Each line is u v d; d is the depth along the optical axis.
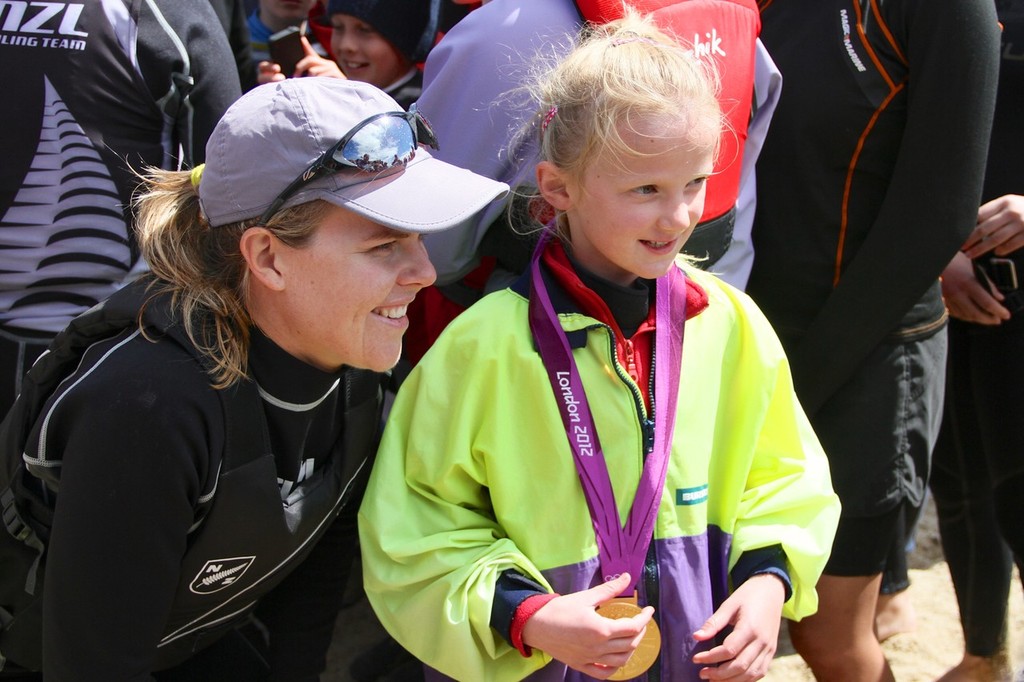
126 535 1.50
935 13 2.11
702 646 1.77
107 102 2.19
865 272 2.26
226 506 1.59
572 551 1.74
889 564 3.04
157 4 2.22
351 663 2.99
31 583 1.68
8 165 2.16
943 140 2.15
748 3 2.16
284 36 3.25
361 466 1.84
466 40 2.08
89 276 2.22
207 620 1.79
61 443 1.54
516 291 1.83
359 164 1.48
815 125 2.30
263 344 1.61
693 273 1.94
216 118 2.38
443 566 1.69
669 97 1.63
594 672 1.66
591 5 1.99
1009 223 2.45
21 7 2.14
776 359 1.88
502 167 2.07
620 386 1.76
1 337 2.21
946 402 2.85
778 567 1.79
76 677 1.55
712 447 1.88
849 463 2.41
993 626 2.87
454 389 1.77
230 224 1.55
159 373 1.51
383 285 1.54
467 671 1.67
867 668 2.52
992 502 2.80
